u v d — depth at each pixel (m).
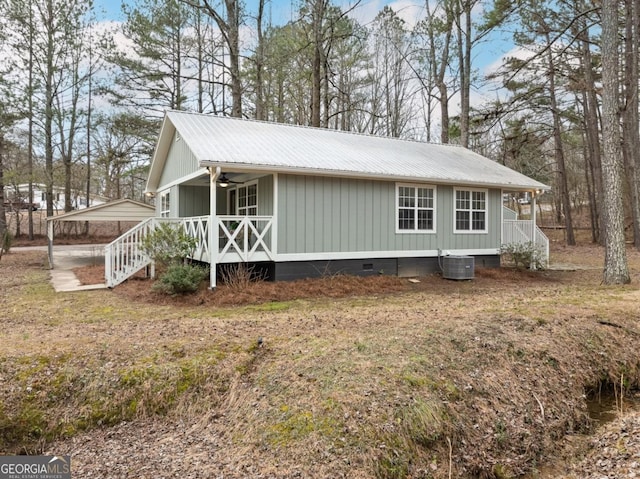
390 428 3.08
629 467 3.22
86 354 3.96
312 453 2.85
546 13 15.83
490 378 3.95
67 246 21.16
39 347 4.09
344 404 3.22
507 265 12.43
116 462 2.94
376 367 3.76
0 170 17.42
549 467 3.32
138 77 19.97
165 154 13.02
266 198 9.48
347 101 19.56
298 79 19.56
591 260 15.01
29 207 23.59
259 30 17.41
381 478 2.79
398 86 26.02
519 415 3.72
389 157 11.08
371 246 10.06
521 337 4.75
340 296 8.12
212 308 6.90
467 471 3.12
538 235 13.10
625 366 4.83
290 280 9.08
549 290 8.80
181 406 3.56
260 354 4.22
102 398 3.51
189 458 2.93
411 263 10.75
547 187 12.34
